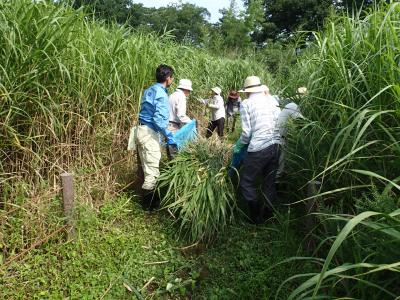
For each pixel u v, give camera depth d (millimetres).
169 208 4102
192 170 4031
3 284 2844
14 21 3264
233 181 4238
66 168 4047
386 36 2588
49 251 3211
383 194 2039
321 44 3418
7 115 3312
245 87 4055
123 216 4191
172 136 4312
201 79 10016
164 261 3443
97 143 4535
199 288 3115
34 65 3398
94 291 2906
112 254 3475
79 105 4156
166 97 4215
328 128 3160
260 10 29516
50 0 3746
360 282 2020
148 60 5375
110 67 4551
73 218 3377
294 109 3754
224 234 3809
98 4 5305
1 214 3170
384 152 2646
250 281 3004
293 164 3746
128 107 5074
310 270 2830
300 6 30328
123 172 4910
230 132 9750
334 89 3182
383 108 2592
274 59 12859
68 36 3822
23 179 3625
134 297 2926
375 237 2154
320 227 3131
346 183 2959
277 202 4145
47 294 2822
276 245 3432
